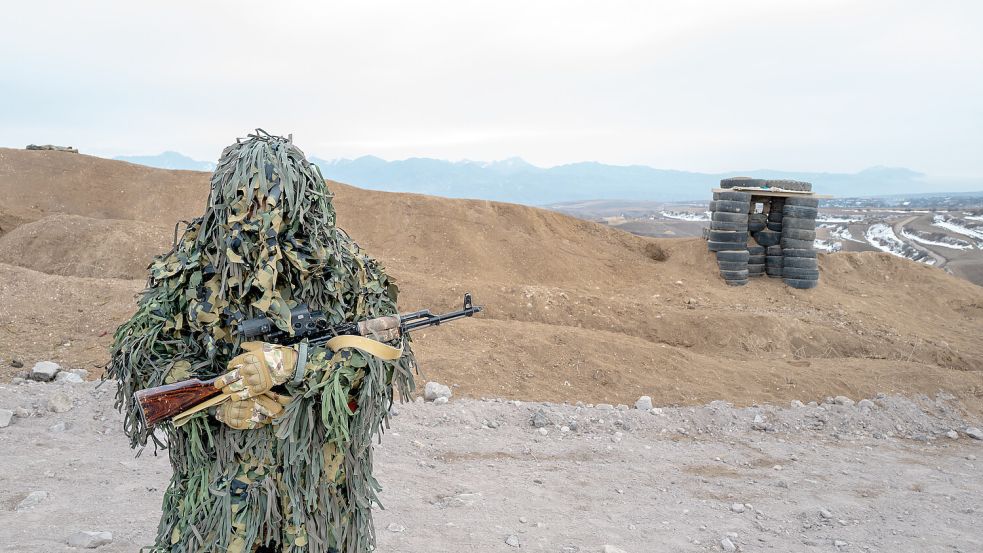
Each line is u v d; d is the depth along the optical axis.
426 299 16.36
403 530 4.56
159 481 5.26
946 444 9.05
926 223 148.12
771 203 23.91
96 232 20.30
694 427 8.88
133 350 2.36
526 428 8.27
